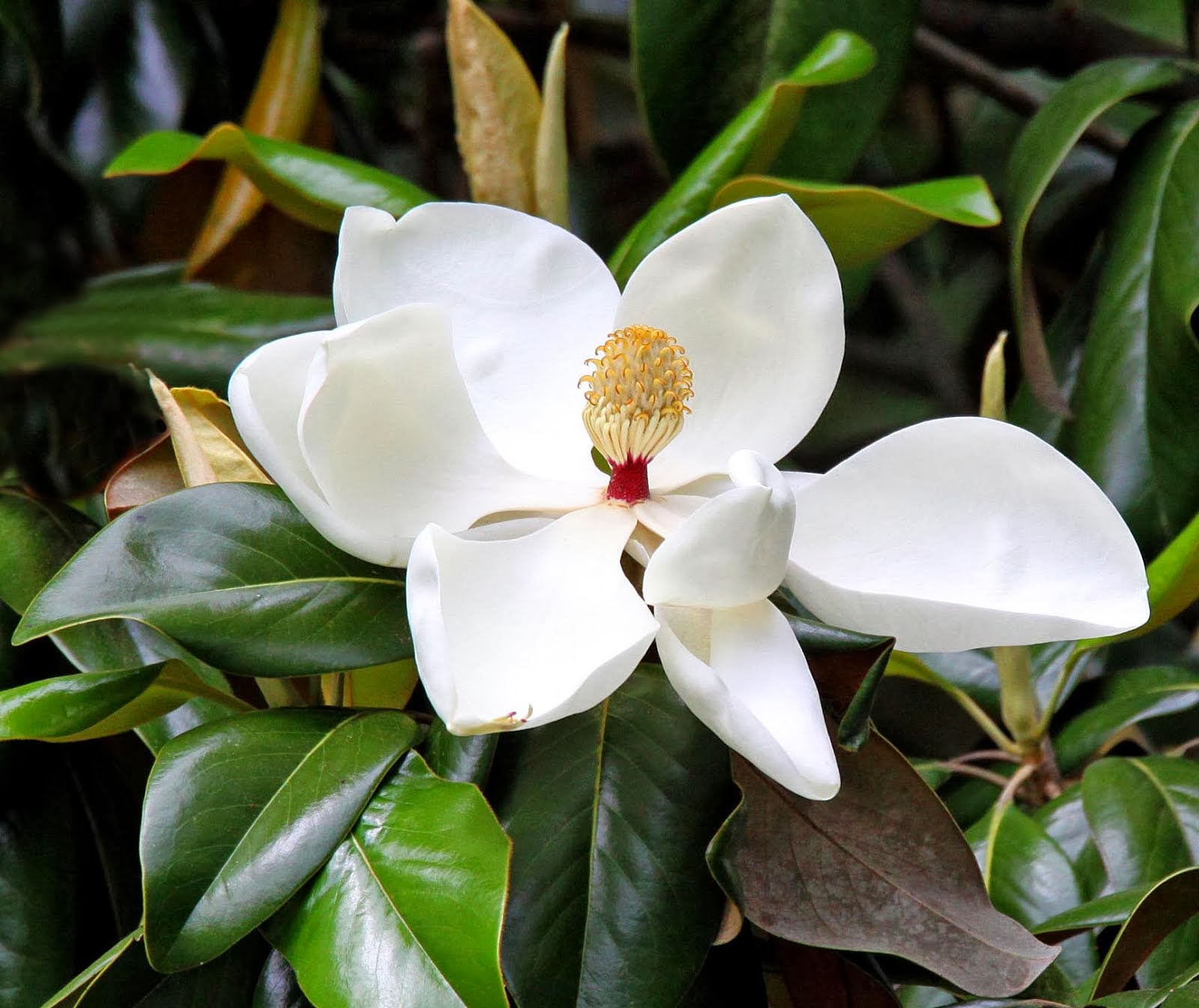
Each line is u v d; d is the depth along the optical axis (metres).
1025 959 1.20
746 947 1.24
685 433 1.27
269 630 1.21
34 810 1.33
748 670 1.19
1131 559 1.20
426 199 1.40
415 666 1.26
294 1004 1.22
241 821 1.19
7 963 1.30
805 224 1.24
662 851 1.21
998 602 1.21
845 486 1.23
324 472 1.20
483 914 1.17
